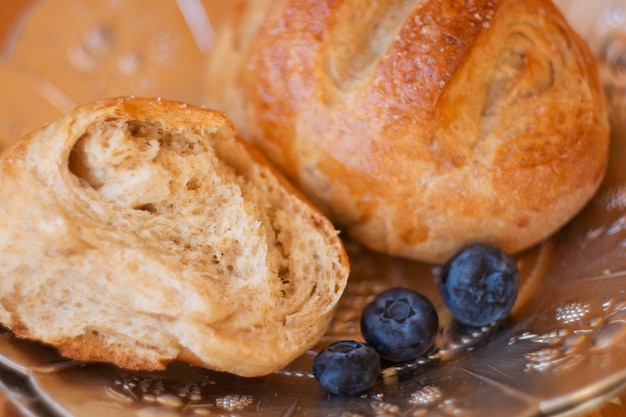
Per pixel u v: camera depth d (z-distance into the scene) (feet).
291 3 0.85
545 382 0.72
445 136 0.81
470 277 0.80
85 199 0.75
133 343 0.76
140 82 0.96
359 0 0.83
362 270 0.86
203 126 0.78
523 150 0.82
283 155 0.85
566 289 0.82
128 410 0.73
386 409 0.74
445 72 0.80
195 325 0.75
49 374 0.74
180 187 0.78
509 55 0.83
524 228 0.83
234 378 0.78
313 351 0.81
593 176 0.84
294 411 0.75
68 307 0.76
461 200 0.81
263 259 0.78
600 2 0.94
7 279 0.75
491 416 0.71
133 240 0.75
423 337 0.79
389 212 0.83
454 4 0.81
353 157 0.82
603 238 0.84
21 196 0.74
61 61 0.96
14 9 1.04
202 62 0.98
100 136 0.75
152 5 0.99
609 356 0.72
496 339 0.81
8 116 0.92
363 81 0.83
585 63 0.85
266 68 0.85
